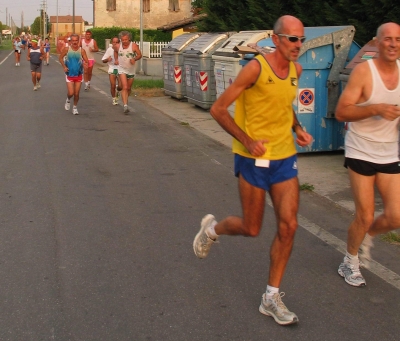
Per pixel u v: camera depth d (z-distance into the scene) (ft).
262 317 13.16
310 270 15.76
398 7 30.68
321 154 29.94
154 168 27.25
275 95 12.26
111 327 12.69
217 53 37.78
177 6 173.68
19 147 31.53
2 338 12.23
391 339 12.28
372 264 16.17
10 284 14.78
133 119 41.88
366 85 13.34
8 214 20.24
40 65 61.72
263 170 12.59
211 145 32.83
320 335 12.41
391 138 13.89
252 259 16.46
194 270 15.70
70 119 41.52
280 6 42.73
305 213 20.67
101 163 28.07
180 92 50.70
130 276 15.29
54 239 17.88
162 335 12.37
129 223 19.42
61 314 13.25
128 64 43.83
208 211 20.85
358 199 14.28
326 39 27.78
